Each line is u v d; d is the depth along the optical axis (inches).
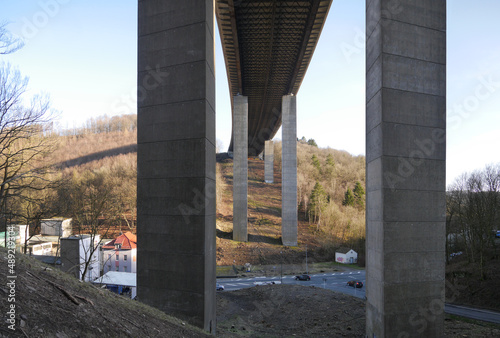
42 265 438.9
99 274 1737.2
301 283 1945.1
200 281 811.4
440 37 853.2
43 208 970.7
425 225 820.0
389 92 810.8
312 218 3801.7
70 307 313.3
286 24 1829.5
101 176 3390.7
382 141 802.2
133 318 413.4
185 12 859.4
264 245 2802.7
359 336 918.4
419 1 840.9
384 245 792.3
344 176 4963.1
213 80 935.0
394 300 790.5
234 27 1808.6
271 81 2783.0
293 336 918.4
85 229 2172.7
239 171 2869.1
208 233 854.5
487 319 1116.5
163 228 852.0
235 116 2918.3
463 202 1841.8
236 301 1331.2
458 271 1678.2
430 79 841.5
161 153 868.0
